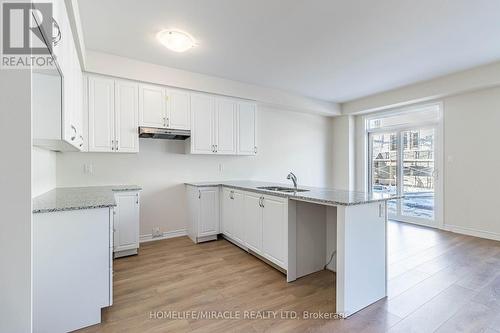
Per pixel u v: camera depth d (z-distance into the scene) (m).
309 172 5.67
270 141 5.10
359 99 5.32
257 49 3.04
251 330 1.76
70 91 2.04
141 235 3.73
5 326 1.01
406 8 2.24
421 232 4.20
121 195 3.11
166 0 2.12
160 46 2.95
